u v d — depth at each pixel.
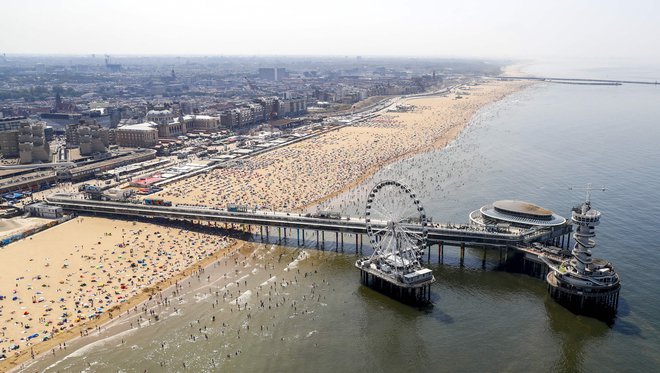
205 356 149.25
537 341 157.75
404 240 199.12
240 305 177.38
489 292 189.00
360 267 194.88
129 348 152.62
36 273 197.25
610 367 145.25
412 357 149.88
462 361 148.38
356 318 170.50
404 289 182.50
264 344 155.25
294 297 183.88
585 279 174.25
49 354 149.00
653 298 180.00
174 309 174.25
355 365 146.00
